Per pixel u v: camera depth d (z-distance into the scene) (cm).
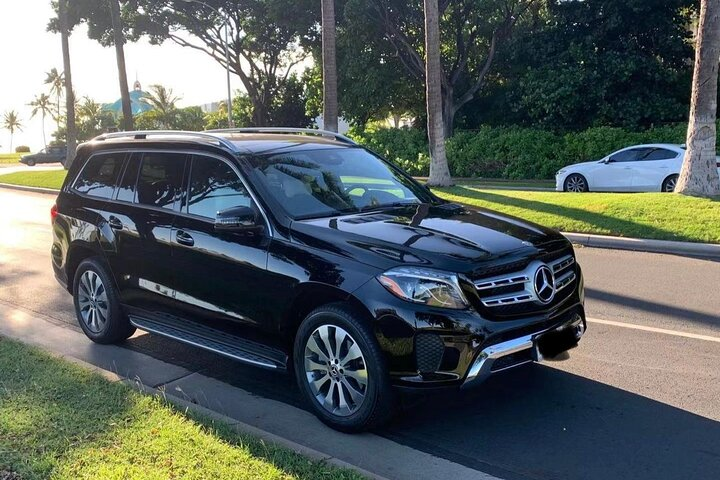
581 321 480
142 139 617
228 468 361
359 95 3225
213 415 439
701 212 1162
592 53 2642
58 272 685
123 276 596
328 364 446
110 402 454
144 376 562
